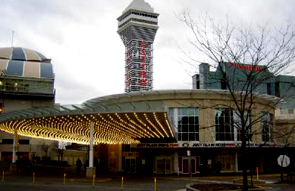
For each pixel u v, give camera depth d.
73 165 83.44
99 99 57.56
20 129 53.09
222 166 52.03
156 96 52.31
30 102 103.06
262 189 21.12
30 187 27.47
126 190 26.34
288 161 28.16
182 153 51.34
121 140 55.62
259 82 24.97
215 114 51.69
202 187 21.36
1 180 34.03
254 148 49.69
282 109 75.00
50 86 108.00
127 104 32.44
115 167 56.34
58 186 28.75
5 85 104.19
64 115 34.81
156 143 51.38
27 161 62.78
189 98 51.78
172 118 51.53
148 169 52.19
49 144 103.25
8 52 120.00
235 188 20.81
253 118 48.62
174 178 41.28
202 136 51.22
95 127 43.78
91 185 30.23
